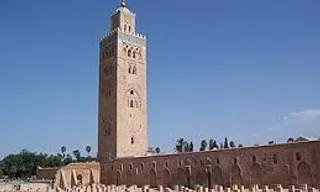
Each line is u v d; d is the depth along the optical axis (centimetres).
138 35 12162
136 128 11488
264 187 6625
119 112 11231
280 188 6153
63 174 10631
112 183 10919
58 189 7925
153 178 9688
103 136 11594
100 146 11656
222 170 8031
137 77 11869
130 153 11212
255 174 7412
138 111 11656
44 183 10731
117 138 11050
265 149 7300
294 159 6794
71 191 7531
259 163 7362
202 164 8488
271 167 7144
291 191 5881
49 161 18288
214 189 7031
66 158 19338
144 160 10025
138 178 10112
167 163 9362
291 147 6875
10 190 8019
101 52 12256
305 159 6612
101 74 12100
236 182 7725
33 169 18000
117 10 12150
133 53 11931
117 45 11606
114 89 11425
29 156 18325
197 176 8550
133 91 11675
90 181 11138
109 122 11431
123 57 11662
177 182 9012
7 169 17888
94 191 7619
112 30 12119
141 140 11525
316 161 6438
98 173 11344
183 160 8950
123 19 12044
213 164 8238
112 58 11725
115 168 10912
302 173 6644
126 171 10525
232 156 7881
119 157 10888
